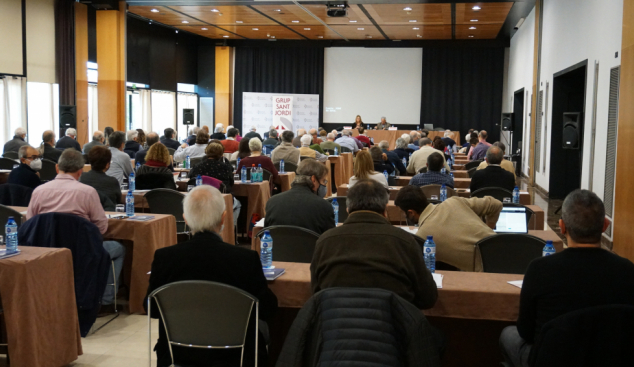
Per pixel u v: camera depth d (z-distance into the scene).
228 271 2.37
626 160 5.88
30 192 5.01
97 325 4.01
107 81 13.22
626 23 5.98
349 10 13.39
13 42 11.42
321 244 2.35
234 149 9.80
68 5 12.80
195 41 19.52
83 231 3.55
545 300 2.06
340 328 1.99
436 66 18.91
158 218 4.32
